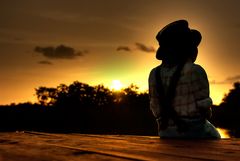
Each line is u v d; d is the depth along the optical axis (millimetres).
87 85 55625
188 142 4867
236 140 5305
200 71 5867
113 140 5344
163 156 3258
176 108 5934
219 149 3908
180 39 6008
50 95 55875
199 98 5824
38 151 3664
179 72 5941
